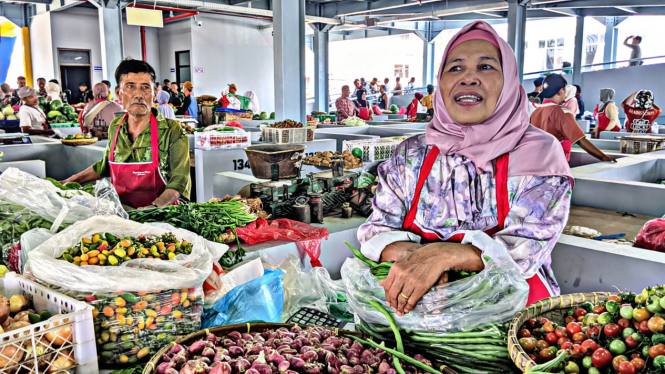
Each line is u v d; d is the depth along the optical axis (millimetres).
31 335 1220
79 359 1300
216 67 16203
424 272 1325
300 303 1918
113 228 1705
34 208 1888
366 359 1296
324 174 3225
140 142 2727
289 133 5762
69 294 1404
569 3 12359
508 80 1480
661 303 1136
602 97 8250
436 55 21844
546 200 1429
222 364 1166
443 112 1575
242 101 10477
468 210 1528
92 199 1954
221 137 5258
